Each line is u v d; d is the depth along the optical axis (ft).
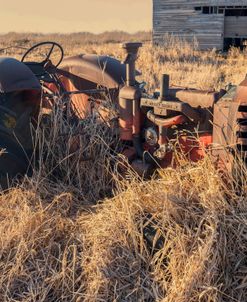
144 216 10.75
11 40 124.36
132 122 12.62
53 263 10.62
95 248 10.44
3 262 10.53
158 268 9.83
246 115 10.27
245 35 73.67
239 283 9.51
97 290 9.56
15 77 13.23
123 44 12.46
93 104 15.66
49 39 132.98
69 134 14.11
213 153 10.94
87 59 16.49
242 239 9.86
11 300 9.70
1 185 13.38
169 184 11.30
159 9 78.54
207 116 11.57
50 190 13.39
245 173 10.31
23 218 11.54
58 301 9.82
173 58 53.21
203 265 9.36
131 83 12.63
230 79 36.83
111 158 13.46
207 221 10.14
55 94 15.17
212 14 74.59
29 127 13.80
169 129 12.20
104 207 11.87
